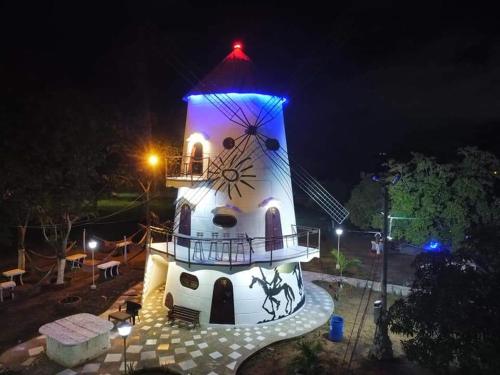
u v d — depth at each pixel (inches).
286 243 835.4
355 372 610.9
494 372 449.1
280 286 805.2
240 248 775.7
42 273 1085.8
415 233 1280.8
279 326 770.8
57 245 1007.6
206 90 788.0
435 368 501.0
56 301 902.4
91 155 940.6
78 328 644.1
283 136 858.1
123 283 1042.1
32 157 845.8
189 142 824.3
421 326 525.3
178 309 786.2
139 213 2032.5
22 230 1005.2
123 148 1087.6
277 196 818.8
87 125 914.7
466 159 1216.8
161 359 639.8
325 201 914.7
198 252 786.2
